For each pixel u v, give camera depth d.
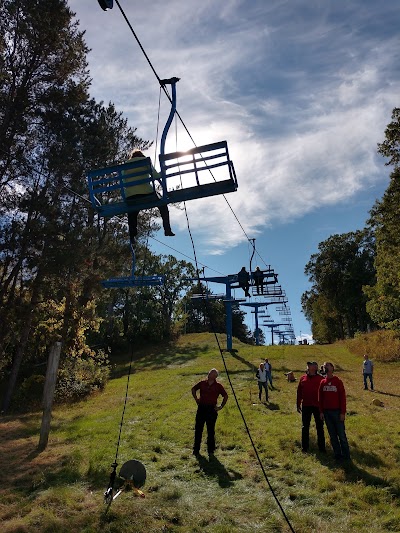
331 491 7.57
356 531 6.08
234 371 28.59
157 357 45.75
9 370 31.28
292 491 7.62
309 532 6.09
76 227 24.97
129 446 10.95
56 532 6.29
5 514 7.13
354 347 41.72
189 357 42.25
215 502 7.26
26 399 25.08
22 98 24.98
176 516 6.70
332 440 9.37
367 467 8.74
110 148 28.19
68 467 9.34
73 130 26.19
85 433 13.23
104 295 29.30
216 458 9.78
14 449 12.02
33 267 24.05
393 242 29.92
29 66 26.06
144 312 59.72
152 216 33.50
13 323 25.94
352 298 74.06
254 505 7.08
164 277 21.89
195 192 7.30
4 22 25.16
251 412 15.15
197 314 92.94
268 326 52.91
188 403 17.50
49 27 24.61
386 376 26.45
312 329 107.81
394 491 7.42
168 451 10.57
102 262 27.17
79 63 27.12
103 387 26.83
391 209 27.52
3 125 23.72
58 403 23.38
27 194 24.92
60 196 25.67
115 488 8.10
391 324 38.97
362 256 75.06
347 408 15.52
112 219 30.48
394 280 34.91
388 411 15.05
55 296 27.72
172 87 7.62
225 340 54.78
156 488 7.99
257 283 22.52
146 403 18.80
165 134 7.52
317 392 10.15
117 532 6.29
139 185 7.49
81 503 7.40
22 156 24.03
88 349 28.52
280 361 33.75
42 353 30.53
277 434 11.71
